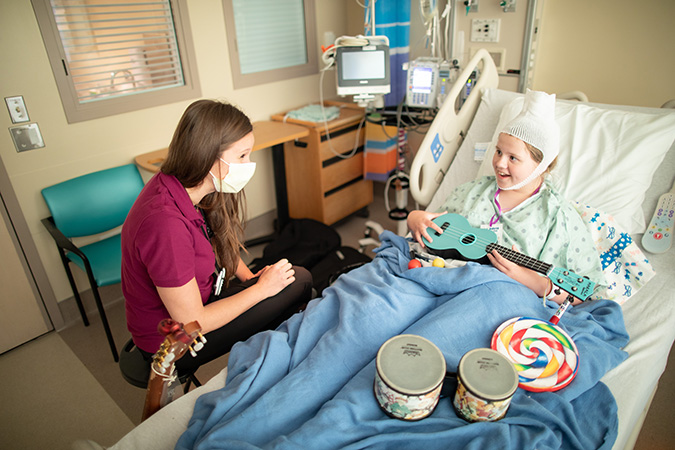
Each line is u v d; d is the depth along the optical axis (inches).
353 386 38.4
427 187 79.7
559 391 39.5
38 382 76.7
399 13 101.2
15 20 74.5
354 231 119.4
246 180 49.7
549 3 91.4
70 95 82.6
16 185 80.1
